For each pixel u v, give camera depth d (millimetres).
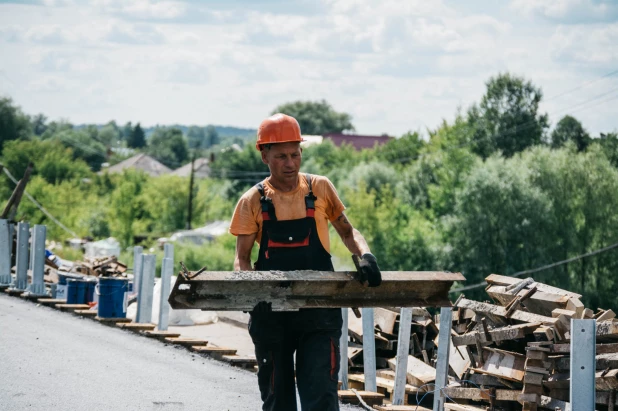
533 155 51156
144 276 11867
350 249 5211
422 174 66875
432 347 9922
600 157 50625
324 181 5148
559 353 7648
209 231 75062
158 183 83750
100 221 79000
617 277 48469
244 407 7355
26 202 74000
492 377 8156
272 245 4992
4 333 10539
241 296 4770
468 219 49031
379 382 9109
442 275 5078
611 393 7320
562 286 47875
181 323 12914
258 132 5082
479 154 83000
